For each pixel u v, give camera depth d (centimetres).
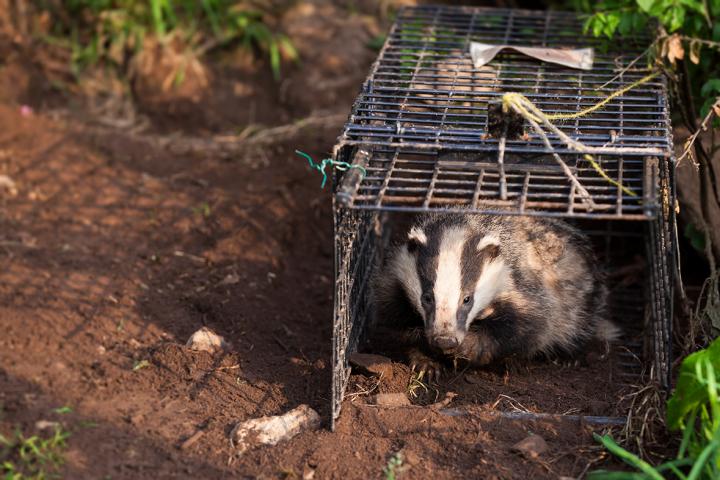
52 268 324
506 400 305
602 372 315
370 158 299
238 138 371
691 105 322
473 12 346
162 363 306
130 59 379
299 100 379
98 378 301
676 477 286
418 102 311
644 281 337
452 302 305
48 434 288
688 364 284
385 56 327
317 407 301
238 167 361
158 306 321
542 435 294
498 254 310
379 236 340
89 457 285
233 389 303
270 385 305
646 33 330
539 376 315
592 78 317
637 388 306
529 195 290
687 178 327
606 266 343
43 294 317
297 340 321
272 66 383
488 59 322
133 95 379
